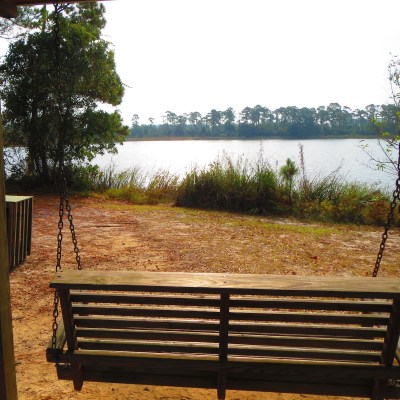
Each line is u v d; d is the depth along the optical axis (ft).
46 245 22.58
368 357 7.77
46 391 9.60
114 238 24.59
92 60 41.91
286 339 7.82
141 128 220.84
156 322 7.86
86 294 7.76
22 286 16.49
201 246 23.00
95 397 9.45
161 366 7.81
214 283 7.52
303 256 21.35
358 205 33.78
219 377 7.76
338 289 7.29
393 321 7.39
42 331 12.69
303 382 7.82
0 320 6.63
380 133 33.01
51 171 44.04
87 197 40.91
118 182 46.52
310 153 76.18
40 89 40.27
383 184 38.40
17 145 43.16
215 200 37.63
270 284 7.52
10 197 19.84
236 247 22.94
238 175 38.27
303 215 34.04
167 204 39.83
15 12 7.59
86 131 42.09
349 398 9.68
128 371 8.05
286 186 36.78
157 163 64.90
